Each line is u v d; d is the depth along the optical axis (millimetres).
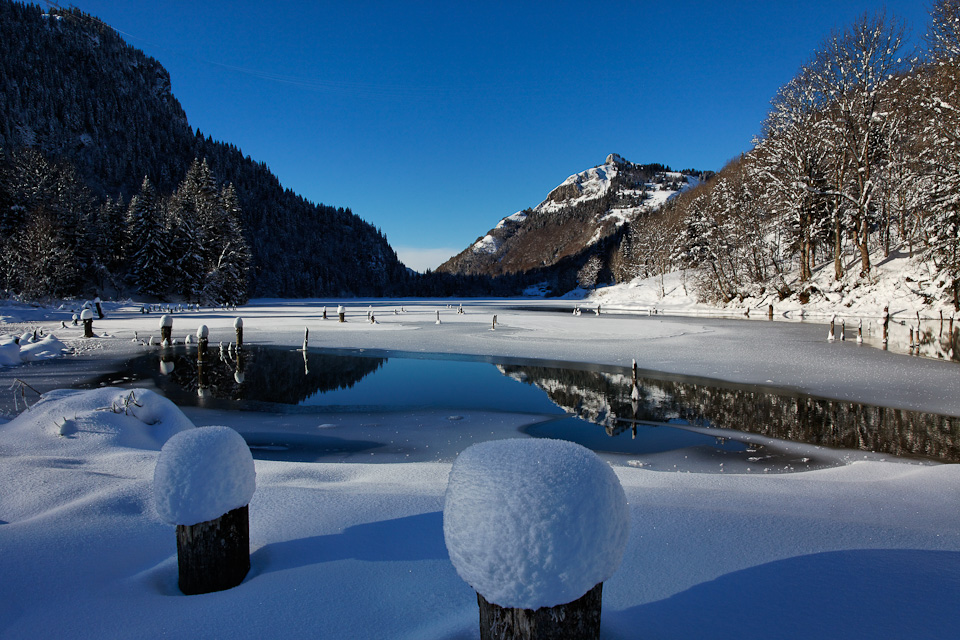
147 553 2873
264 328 30219
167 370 16281
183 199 65750
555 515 1561
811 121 36062
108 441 5730
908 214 35125
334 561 2666
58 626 2061
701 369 15734
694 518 3244
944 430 9211
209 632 2033
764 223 44844
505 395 12500
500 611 1687
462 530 1651
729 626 1980
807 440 8695
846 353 18828
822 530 3043
